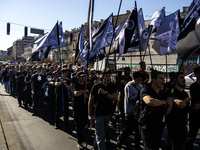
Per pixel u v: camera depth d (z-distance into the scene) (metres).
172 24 5.11
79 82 4.05
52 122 5.56
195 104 3.18
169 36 5.12
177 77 2.78
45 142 4.14
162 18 5.44
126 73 4.75
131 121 3.51
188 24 3.08
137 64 28.34
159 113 2.46
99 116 3.16
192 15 3.06
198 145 3.93
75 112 3.92
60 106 4.99
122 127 5.07
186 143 3.34
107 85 3.26
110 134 4.60
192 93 3.28
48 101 6.06
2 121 5.64
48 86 5.71
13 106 7.73
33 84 6.09
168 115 2.76
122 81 4.50
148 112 2.45
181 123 2.70
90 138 4.38
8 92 11.47
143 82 4.25
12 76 10.16
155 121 2.44
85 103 4.05
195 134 3.28
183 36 3.08
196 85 3.29
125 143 4.07
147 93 2.48
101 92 3.13
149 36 5.58
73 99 3.99
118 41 4.78
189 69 20.31
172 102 2.58
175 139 2.72
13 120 5.75
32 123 5.47
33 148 3.84
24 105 7.89
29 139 4.30
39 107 6.15
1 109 7.14
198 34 2.88
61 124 5.44
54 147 3.88
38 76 6.09
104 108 3.15
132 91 3.54
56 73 5.38
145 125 2.46
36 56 7.07
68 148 3.83
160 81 2.44
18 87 7.68
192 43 2.93
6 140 4.24
